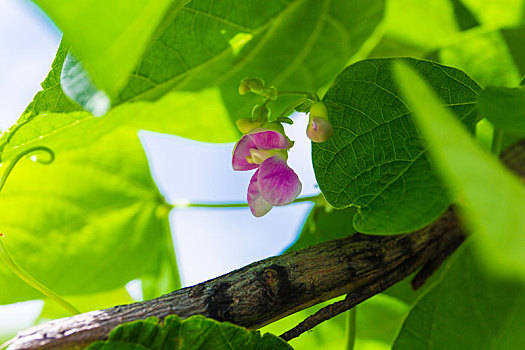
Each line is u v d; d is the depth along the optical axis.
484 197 0.26
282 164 0.38
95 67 0.30
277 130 0.38
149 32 0.30
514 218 0.26
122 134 0.47
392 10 0.49
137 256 0.48
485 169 0.27
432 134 0.28
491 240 0.24
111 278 0.48
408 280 0.44
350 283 0.36
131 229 0.48
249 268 0.36
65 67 0.34
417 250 0.37
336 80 0.37
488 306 0.39
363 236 0.37
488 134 0.42
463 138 0.28
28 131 0.40
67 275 0.47
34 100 0.38
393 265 0.37
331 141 0.37
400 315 0.46
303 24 0.45
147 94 0.42
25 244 0.46
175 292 0.35
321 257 0.36
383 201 0.37
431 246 0.38
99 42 0.30
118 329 0.34
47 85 0.38
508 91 0.35
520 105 0.34
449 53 0.44
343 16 0.45
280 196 0.37
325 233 0.44
